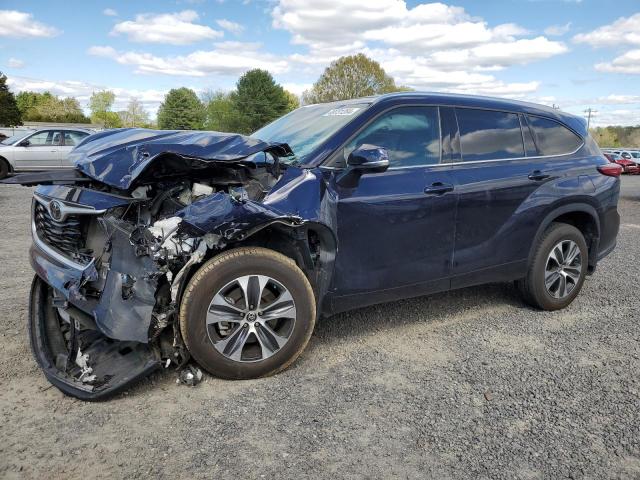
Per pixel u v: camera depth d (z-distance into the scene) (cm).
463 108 430
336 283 366
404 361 374
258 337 332
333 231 344
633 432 290
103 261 312
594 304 509
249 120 7856
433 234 399
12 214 965
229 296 326
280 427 288
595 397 327
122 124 8750
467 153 423
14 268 581
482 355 387
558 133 484
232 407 306
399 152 392
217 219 301
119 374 313
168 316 315
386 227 376
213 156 316
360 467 256
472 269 428
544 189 452
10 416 289
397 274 389
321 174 351
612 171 502
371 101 402
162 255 308
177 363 332
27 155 1559
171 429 283
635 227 1014
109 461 254
